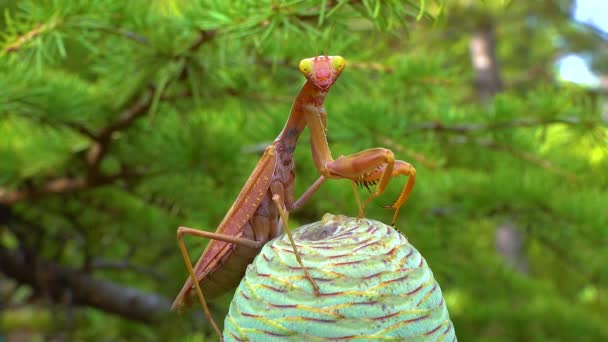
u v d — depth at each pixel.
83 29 0.38
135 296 0.61
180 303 0.30
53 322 0.62
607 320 0.74
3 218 0.55
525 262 1.09
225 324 0.26
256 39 0.36
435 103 0.51
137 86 0.41
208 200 0.45
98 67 0.41
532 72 1.66
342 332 0.24
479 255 0.67
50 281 0.58
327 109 0.44
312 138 0.30
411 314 0.25
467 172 0.57
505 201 0.53
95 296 0.60
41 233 0.57
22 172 0.48
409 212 0.47
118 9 0.39
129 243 0.59
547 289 0.75
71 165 0.48
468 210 0.54
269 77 0.46
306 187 0.48
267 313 0.25
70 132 0.48
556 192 0.54
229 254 0.30
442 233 0.55
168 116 0.46
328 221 0.26
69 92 0.41
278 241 0.26
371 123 0.43
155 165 0.45
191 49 0.39
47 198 0.52
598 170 0.52
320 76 0.29
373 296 0.25
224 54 0.39
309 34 0.34
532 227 0.55
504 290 0.68
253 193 0.29
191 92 0.42
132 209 0.57
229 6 0.35
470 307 0.68
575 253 0.57
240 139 0.47
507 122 0.48
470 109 0.53
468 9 1.32
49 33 0.37
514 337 0.66
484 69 1.53
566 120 0.47
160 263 0.61
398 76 0.46
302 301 0.25
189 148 0.43
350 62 0.41
